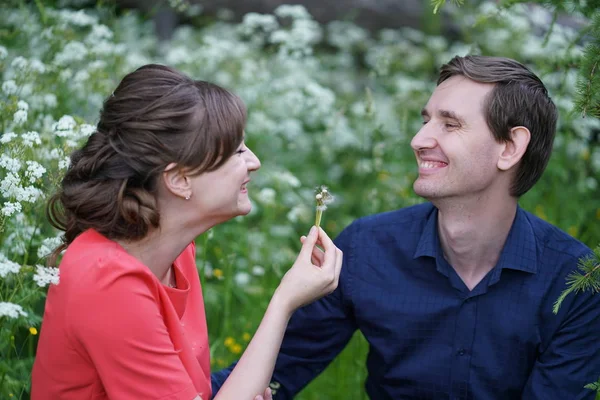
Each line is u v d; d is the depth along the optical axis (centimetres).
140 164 153
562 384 186
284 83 384
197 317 180
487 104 178
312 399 270
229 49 398
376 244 199
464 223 184
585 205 372
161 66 159
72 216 161
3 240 215
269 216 318
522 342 187
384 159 377
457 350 189
